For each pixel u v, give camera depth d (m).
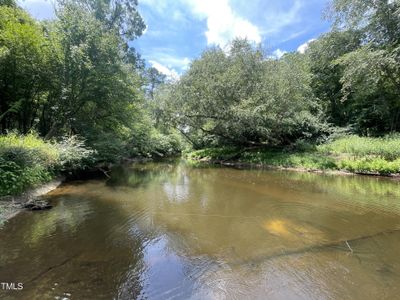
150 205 7.84
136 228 6.00
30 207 7.05
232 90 18.05
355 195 9.18
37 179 8.60
